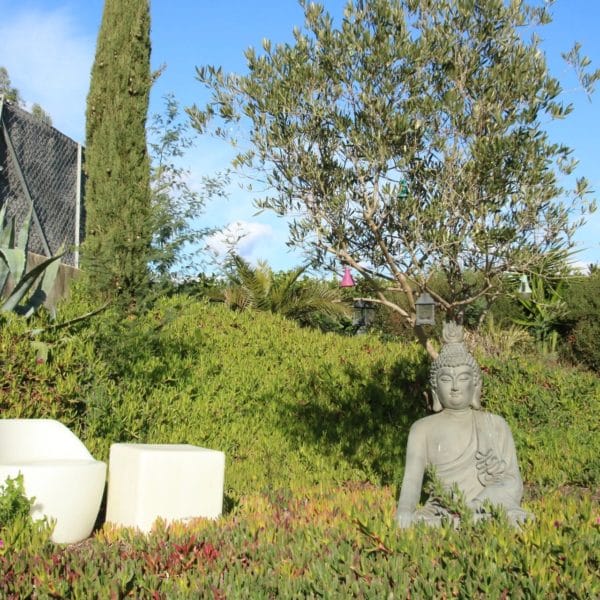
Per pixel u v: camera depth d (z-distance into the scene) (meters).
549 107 6.22
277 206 6.77
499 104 6.25
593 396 11.14
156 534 4.81
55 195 13.59
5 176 12.09
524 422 10.38
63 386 7.31
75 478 5.33
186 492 5.69
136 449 5.72
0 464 5.32
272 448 8.98
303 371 11.07
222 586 3.71
